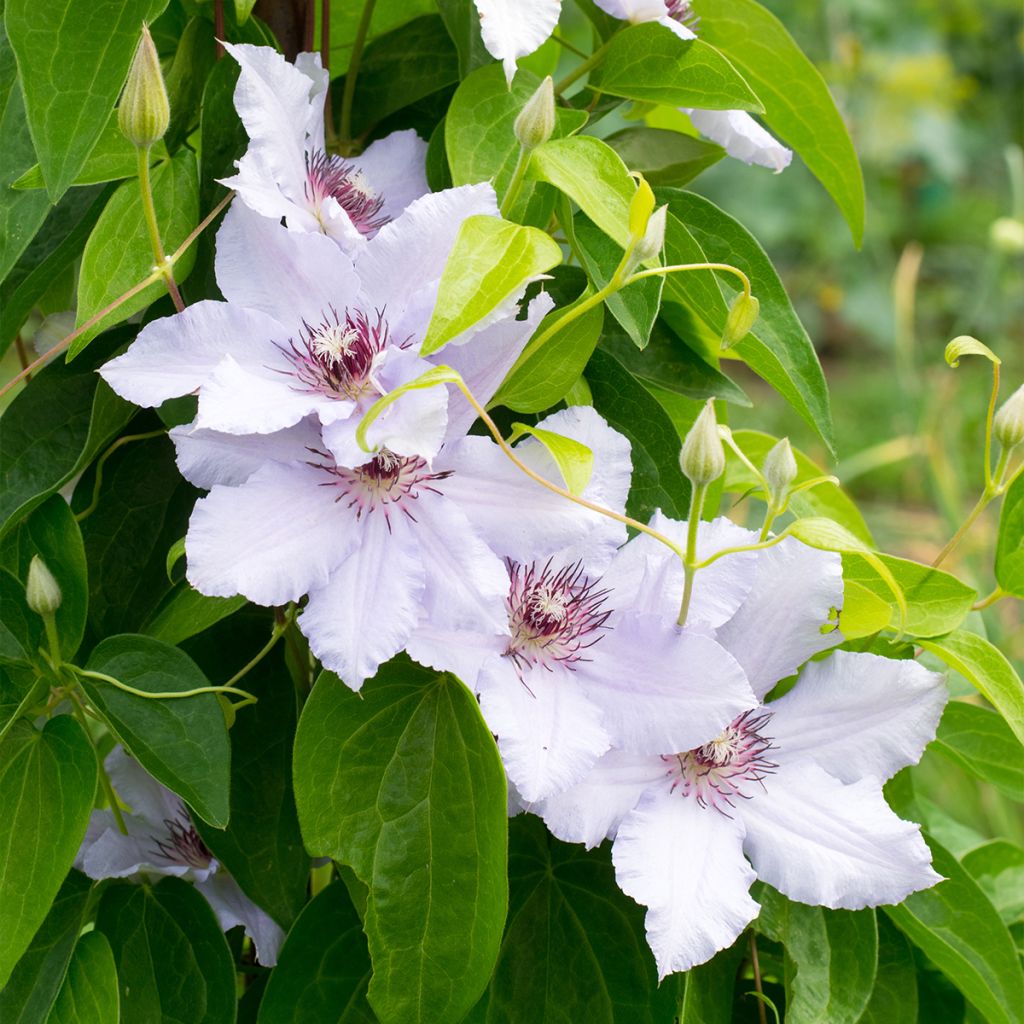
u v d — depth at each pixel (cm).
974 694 94
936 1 332
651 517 86
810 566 83
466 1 86
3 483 84
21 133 83
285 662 88
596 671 81
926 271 324
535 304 79
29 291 85
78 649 87
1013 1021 89
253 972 94
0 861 80
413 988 79
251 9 84
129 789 91
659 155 91
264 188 80
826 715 84
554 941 84
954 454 190
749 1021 92
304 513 78
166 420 84
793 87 94
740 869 80
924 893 91
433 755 80
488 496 79
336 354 78
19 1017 85
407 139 89
